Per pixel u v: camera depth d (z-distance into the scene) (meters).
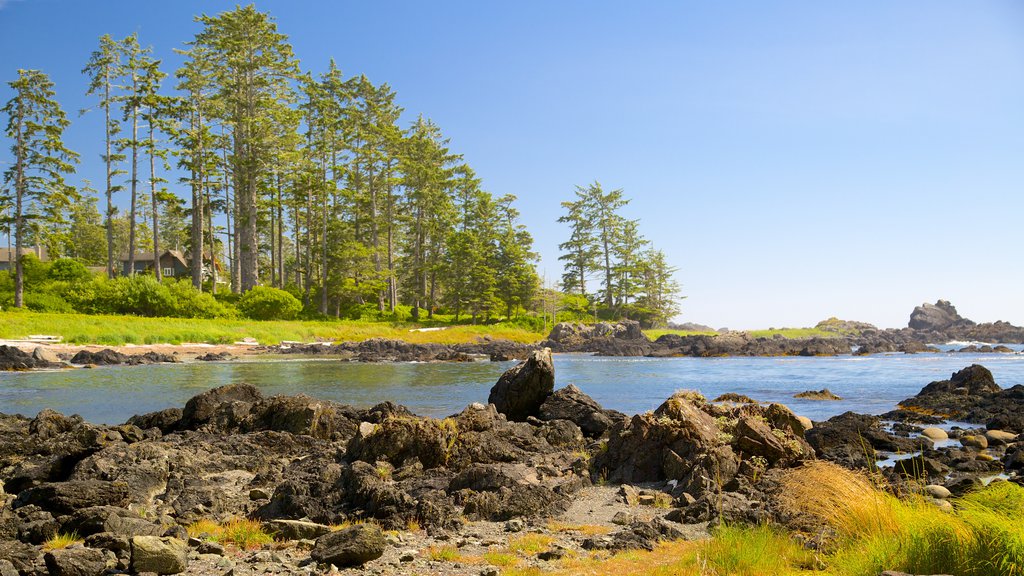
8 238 76.38
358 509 12.28
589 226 127.50
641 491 14.17
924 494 12.30
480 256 104.31
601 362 65.62
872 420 23.81
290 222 117.25
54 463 14.91
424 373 48.12
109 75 80.25
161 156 81.88
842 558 8.95
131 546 8.66
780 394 37.44
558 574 8.82
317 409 20.86
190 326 68.94
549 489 13.39
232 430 20.97
